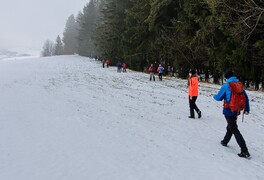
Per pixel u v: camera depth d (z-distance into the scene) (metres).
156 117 12.22
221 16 25.89
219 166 7.00
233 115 7.90
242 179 6.36
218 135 9.88
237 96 7.82
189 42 33.47
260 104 17.23
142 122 11.13
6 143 7.84
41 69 44.69
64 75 33.62
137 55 45.84
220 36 28.25
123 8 52.41
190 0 31.75
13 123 9.98
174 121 11.62
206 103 16.69
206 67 34.25
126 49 48.75
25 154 7.10
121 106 14.41
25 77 29.95
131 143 8.36
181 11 35.75
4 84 22.77
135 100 16.66
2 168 6.25
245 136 10.06
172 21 36.34
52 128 9.52
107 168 6.46
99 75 35.22
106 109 13.38
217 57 28.44
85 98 16.36
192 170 6.66
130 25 47.06
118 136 9.02
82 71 41.72
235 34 24.64
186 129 10.43
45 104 13.80
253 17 24.81
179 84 27.30
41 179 5.80
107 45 56.69
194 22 33.34
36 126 9.70
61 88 20.64
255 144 9.20
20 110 12.22
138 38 44.66
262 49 24.47
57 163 6.62
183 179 6.14
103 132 9.36
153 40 42.44
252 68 26.59
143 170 6.47
